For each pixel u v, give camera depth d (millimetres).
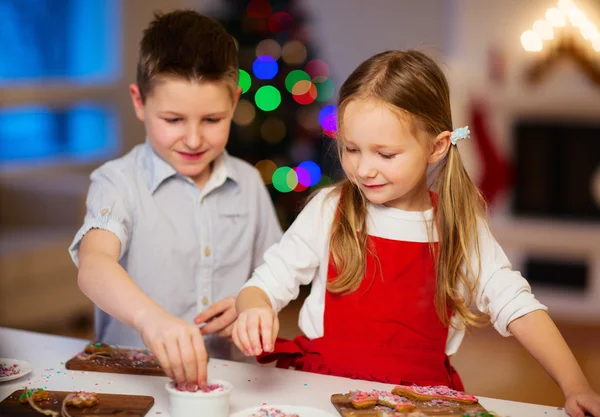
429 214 1314
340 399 1065
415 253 1300
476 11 4102
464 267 1287
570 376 1106
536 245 4078
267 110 3912
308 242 1329
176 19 1410
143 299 1093
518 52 4074
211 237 1537
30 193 3609
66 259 3381
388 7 4645
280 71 3920
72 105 4465
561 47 3969
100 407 1021
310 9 4742
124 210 1433
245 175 1629
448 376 1302
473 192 1310
